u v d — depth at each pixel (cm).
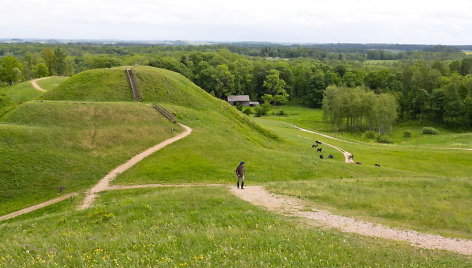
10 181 3788
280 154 5606
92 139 4834
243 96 17575
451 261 1647
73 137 4753
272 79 18412
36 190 3766
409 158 7094
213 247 1636
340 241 1850
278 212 2562
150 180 4056
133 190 3712
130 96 6888
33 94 9250
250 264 1402
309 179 4669
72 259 1491
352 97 11825
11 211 3409
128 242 1725
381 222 2353
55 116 5175
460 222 2338
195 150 5072
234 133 6394
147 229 2044
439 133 12106
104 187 3841
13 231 2367
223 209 2531
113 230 2095
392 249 1780
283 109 17588
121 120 5500
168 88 7488
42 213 3291
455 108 13075
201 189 3272
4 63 13300
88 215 2506
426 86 15238
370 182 3866
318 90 17888
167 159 4656
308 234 1922
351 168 5312
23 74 16388
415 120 14538
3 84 12988
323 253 1617
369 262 1552
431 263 1603
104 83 7150
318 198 2991
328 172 5000
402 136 11800
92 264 1419
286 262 1459
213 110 7469
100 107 5662
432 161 6906
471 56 18762
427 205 2780
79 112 5394
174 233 1886
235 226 2073
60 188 3778
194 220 2239
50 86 10181
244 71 19450
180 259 1459
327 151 7244
